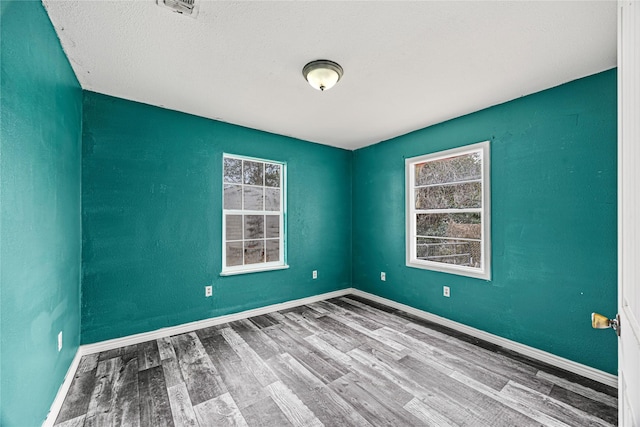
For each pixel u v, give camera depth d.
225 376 2.06
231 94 2.47
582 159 2.11
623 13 0.83
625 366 0.86
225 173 3.26
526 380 2.01
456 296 2.94
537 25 1.57
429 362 2.26
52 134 1.61
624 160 0.83
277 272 3.56
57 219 1.71
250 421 1.61
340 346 2.54
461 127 2.93
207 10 1.46
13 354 1.15
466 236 2.98
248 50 1.82
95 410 1.69
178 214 2.83
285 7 1.45
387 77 2.16
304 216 3.84
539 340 2.32
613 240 1.96
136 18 1.52
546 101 2.31
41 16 1.41
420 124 3.21
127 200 2.56
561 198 2.21
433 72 2.08
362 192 4.19
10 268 1.13
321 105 2.70
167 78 2.19
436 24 1.57
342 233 4.28
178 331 2.81
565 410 1.69
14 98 1.15
